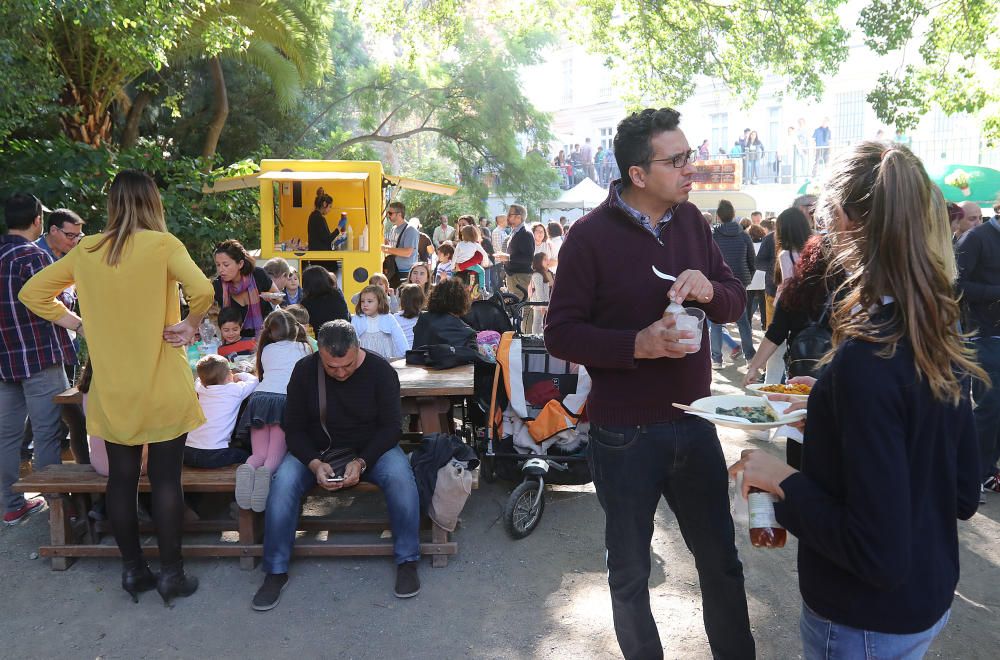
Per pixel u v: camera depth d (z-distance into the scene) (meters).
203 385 4.55
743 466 1.84
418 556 4.09
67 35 10.73
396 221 12.40
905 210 1.58
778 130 27.88
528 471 4.63
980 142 21.25
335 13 23.80
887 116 12.81
